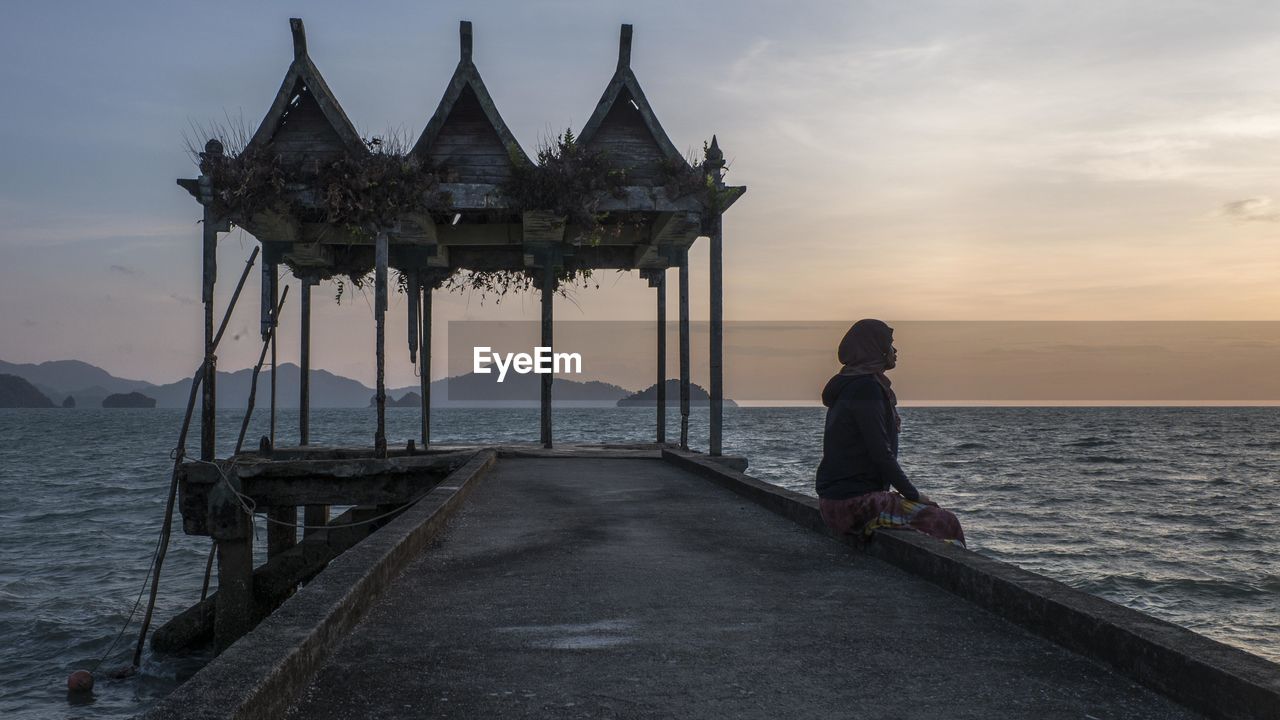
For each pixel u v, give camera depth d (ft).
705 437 260.01
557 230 48.24
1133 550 72.38
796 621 14.78
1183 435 311.68
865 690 11.21
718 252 47.78
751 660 12.53
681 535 24.18
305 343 57.26
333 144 42.68
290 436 302.66
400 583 17.85
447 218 51.62
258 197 40.63
